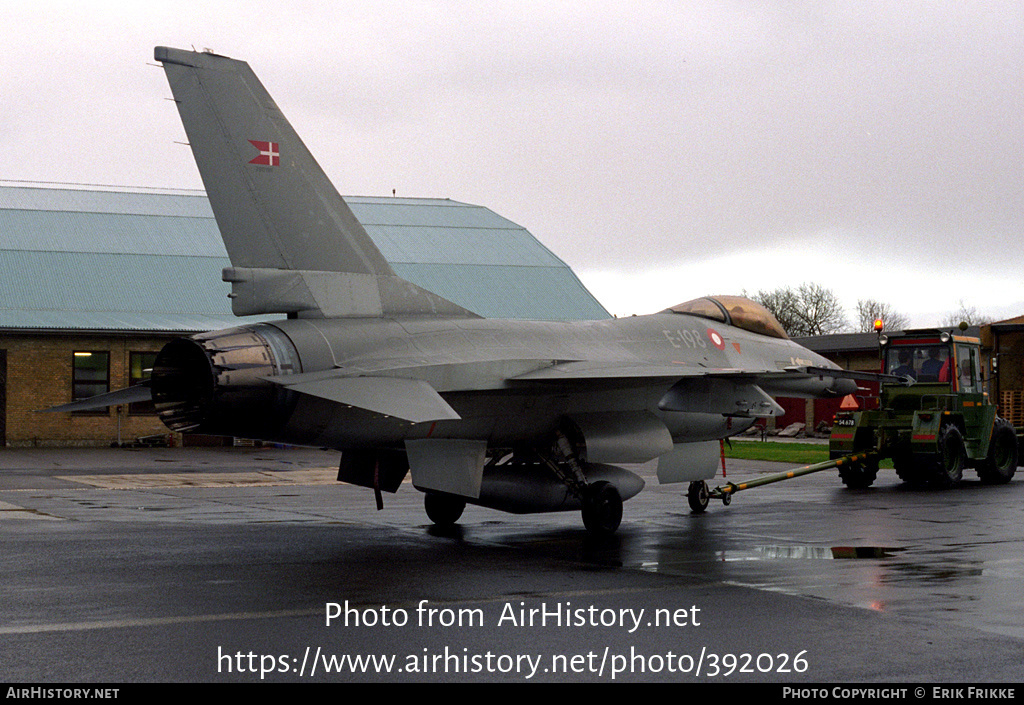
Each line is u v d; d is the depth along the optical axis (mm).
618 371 13430
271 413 11609
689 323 16203
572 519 15664
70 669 6770
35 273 39250
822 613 8570
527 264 47094
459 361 12633
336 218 12594
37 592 9344
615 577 10281
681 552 12094
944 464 20734
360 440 12414
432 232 48594
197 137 11859
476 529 14359
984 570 10695
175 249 42812
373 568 10812
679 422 15516
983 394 22281
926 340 22109
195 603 8883
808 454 31516
